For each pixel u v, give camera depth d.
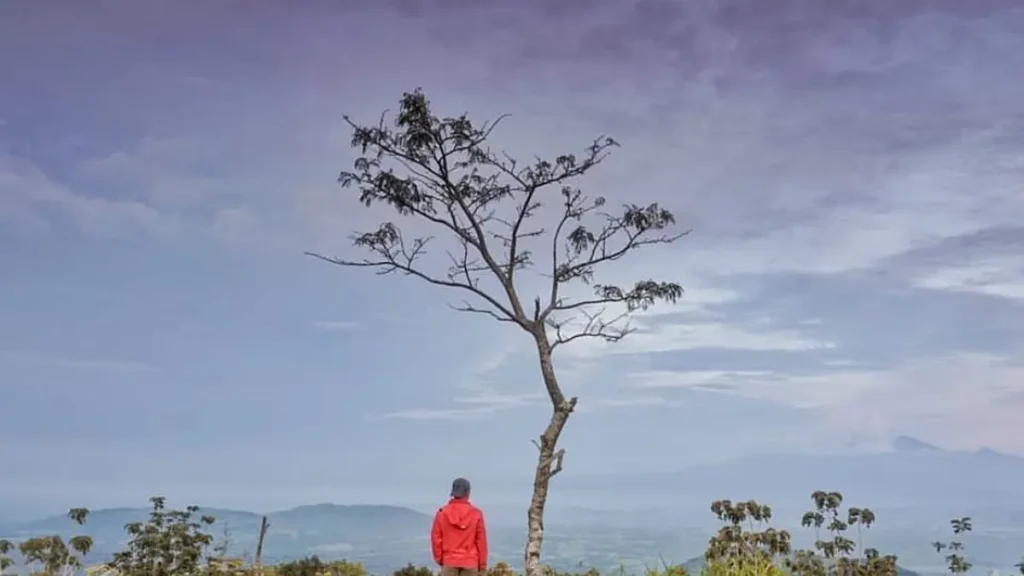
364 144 12.70
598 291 12.55
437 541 11.80
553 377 11.95
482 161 12.91
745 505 12.55
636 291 12.34
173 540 18.14
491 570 13.79
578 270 12.70
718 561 11.79
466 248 12.70
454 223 12.59
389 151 12.81
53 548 17.62
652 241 12.80
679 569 11.70
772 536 12.28
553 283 12.66
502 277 12.43
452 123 12.56
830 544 14.27
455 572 11.73
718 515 12.59
